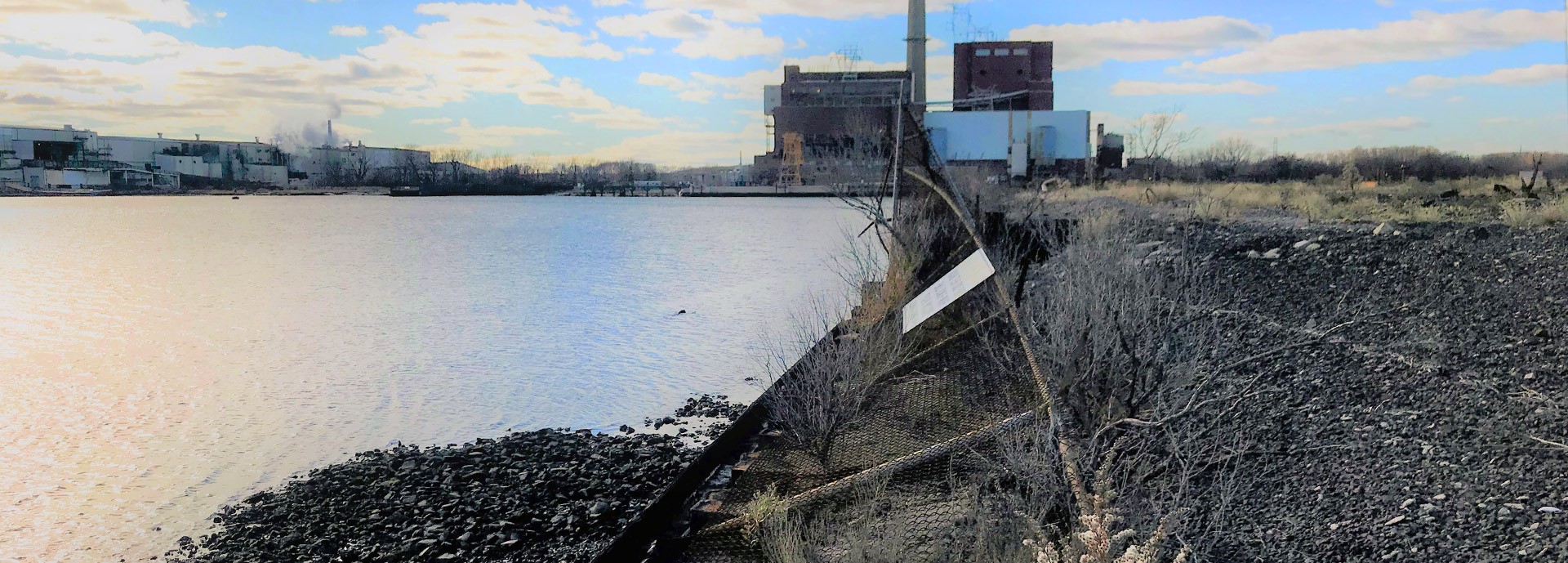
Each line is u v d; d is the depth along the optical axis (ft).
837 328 51.90
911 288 51.80
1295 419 27.76
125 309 101.45
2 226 296.71
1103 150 200.95
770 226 249.55
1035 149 286.87
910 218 59.47
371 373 64.49
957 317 42.60
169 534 35.78
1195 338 34.73
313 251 186.60
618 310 92.73
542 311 93.20
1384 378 29.78
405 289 115.75
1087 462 23.82
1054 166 284.61
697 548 25.39
